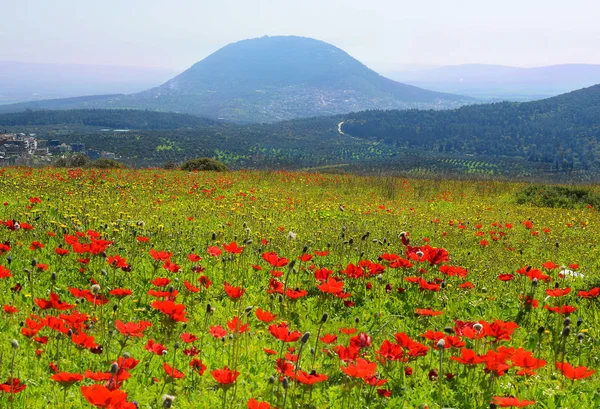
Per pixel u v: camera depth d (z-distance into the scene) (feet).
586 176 428.97
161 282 19.34
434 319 22.80
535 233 48.26
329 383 15.97
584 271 34.01
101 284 23.34
